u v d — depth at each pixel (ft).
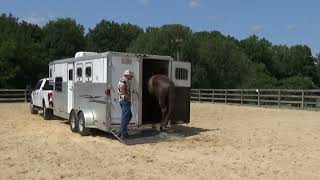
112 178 29.76
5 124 61.62
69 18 269.64
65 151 40.11
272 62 342.23
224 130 54.39
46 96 67.46
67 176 30.40
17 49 176.14
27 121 65.98
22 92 127.24
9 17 231.09
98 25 288.51
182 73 51.29
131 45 216.74
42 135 50.47
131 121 47.44
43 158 36.76
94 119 48.91
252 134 50.21
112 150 40.57
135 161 35.45
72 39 260.83
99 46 277.85
